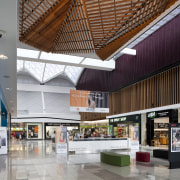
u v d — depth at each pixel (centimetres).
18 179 615
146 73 1653
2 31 410
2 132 1216
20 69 3331
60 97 3612
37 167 803
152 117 1691
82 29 537
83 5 432
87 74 3114
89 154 1252
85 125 3400
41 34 561
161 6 459
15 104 1477
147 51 1653
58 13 475
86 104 1417
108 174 679
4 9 332
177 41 1328
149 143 1758
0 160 983
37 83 3719
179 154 793
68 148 1256
